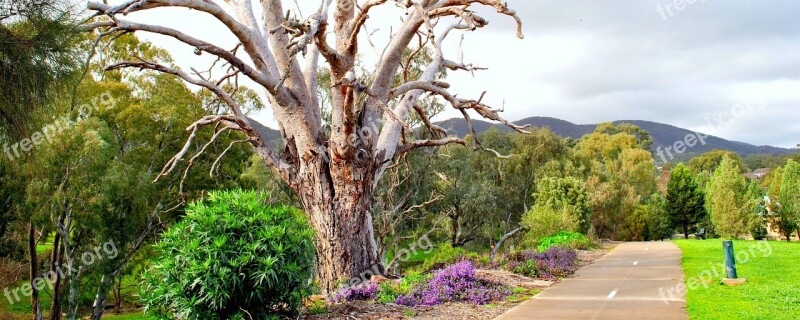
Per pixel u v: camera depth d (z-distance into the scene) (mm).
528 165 51125
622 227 48594
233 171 29000
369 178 13328
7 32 7969
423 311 9062
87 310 28516
